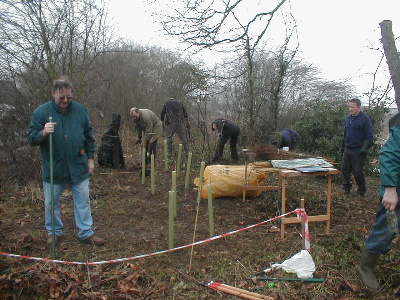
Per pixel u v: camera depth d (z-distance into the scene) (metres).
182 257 4.18
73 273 3.60
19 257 3.66
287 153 5.60
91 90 9.40
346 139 6.85
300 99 12.09
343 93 12.62
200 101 9.87
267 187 6.09
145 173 8.08
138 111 8.42
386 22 5.61
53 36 7.53
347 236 4.62
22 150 6.86
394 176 3.08
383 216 3.31
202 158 9.19
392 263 3.79
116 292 3.42
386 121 10.23
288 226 5.16
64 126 4.06
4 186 6.52
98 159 8.74
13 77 7.10
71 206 5.93
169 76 13.08
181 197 6.63
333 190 7.22
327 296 3.39
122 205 6.11
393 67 5.53
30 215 5.46
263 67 10.47
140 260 4.05
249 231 4.99
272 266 3.86
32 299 3.27
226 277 3.75
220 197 6.47
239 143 10.57
